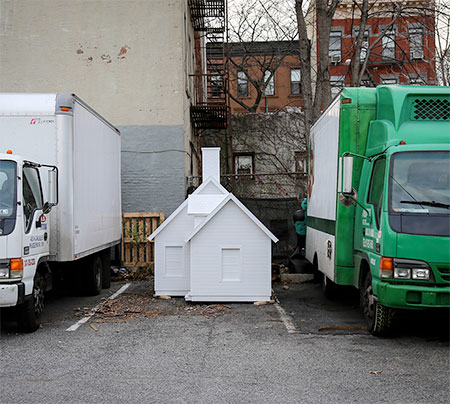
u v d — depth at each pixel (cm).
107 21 1614
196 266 955
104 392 509
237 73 3581
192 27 1978
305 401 482
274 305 952
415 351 655
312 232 1148
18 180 720
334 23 3366
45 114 850
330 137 918
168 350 663
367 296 752
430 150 696
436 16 1762
